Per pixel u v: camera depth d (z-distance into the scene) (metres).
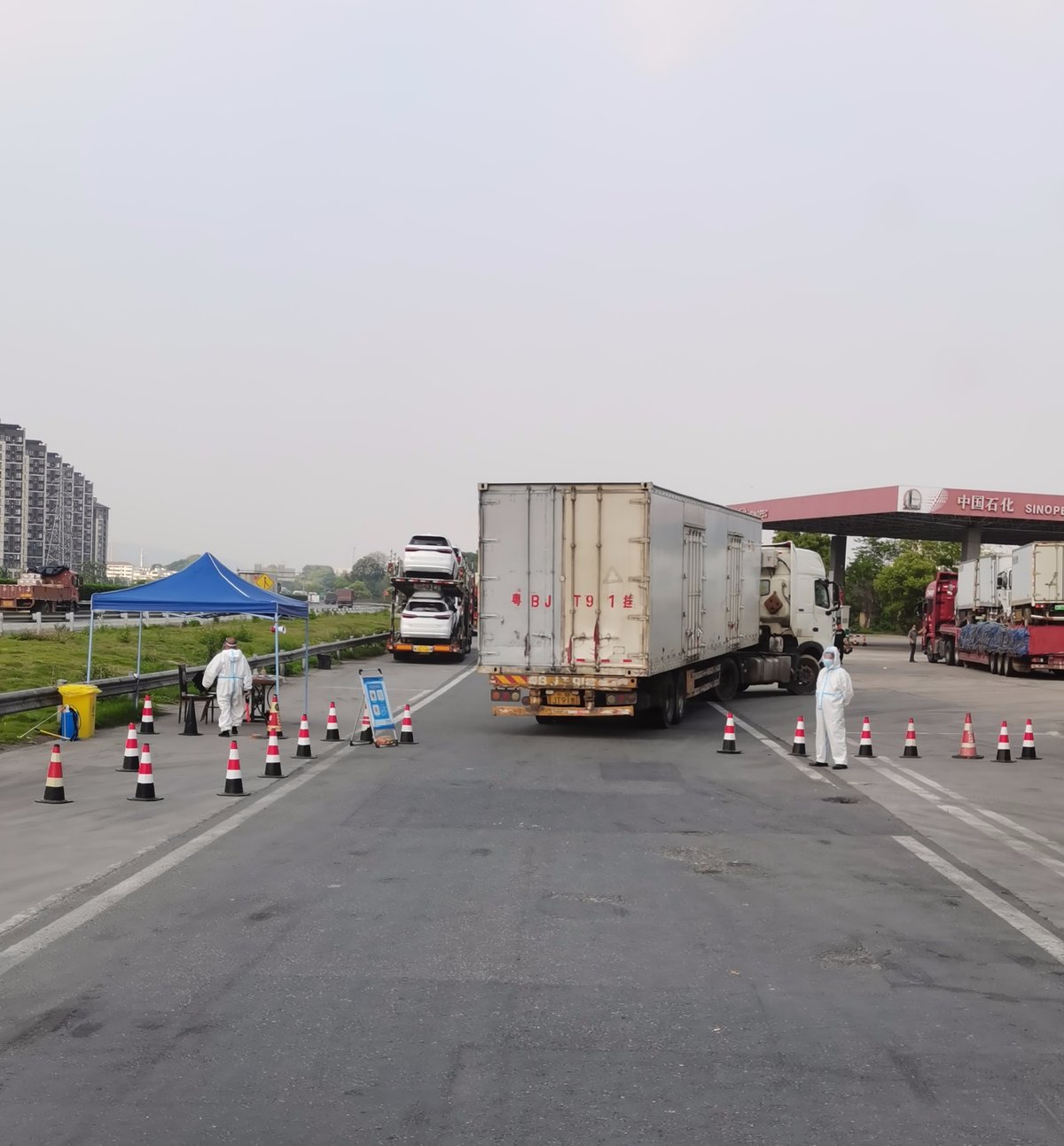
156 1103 5.17
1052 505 56.97
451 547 44.19
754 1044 5.97
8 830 11.67
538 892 9.20
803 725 18.38
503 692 20.16
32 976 7.00
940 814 13.30
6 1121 4.98
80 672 28.42
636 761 17.36
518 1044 5.91
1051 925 8.48
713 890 9.38
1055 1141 4.89
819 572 31.22
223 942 7.73
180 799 13.59
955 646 47.38
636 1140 4.83
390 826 11.96
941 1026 6.29
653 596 19.77
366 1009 6.43
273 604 21.14
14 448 187.00
